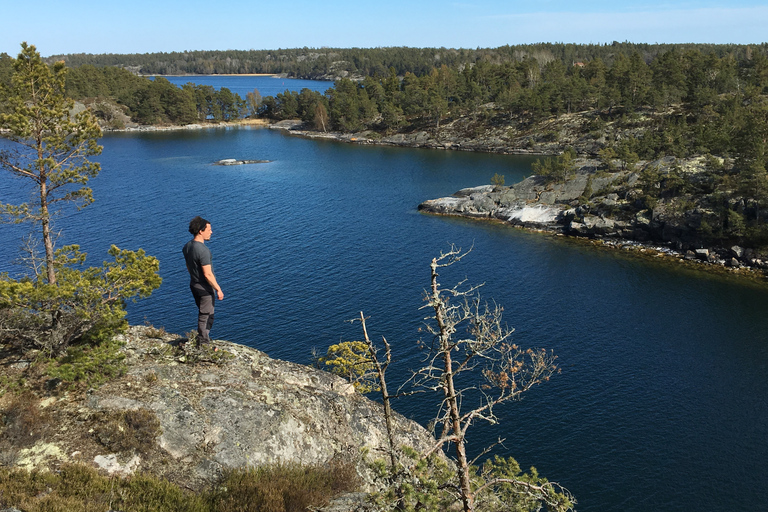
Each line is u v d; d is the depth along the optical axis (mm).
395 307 64250
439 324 10492
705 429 42656
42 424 11727
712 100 186375
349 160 185500
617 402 46000
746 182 88438
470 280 75312
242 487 11477
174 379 13828
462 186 140250
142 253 15820
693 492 36031
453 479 11898
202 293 14711
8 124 17719
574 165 129625
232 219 107062
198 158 185500
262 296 67938
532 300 68562
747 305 67562
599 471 37844
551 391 47219
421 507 10047
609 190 108562
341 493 12766
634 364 52594
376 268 79125
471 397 44562
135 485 10891
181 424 12547
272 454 12859
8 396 12242
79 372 12758
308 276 75375
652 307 66812
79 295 13938
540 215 106625
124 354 14109
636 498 35500
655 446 40531
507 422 42750
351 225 104125
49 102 18703
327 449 13898
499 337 10688
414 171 163375
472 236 98312
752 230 83000
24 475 10523
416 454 11008
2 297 13570
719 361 53312
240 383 14312
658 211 93312
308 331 58094
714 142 126562
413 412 42750
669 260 85250
